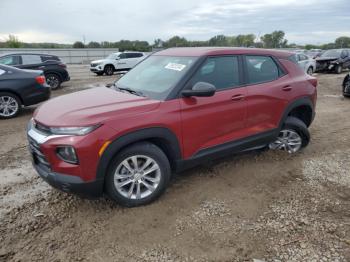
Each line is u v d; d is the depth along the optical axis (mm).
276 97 4203
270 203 3422
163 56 4195
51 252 2672
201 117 3488
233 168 4270
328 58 18750
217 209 3303
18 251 2678
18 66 11992
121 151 3062
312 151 5000
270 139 4355
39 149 2975
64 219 3125
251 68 4066
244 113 3902
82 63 39844
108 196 3281
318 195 3590
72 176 2873
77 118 2885
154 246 2740
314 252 2666
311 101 4711
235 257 2615
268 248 2719
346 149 5129
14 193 3637
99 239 2832
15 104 7387
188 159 3533
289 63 4539
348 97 10359
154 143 3396
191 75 3488
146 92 3527
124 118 2984
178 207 3334
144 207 3318
